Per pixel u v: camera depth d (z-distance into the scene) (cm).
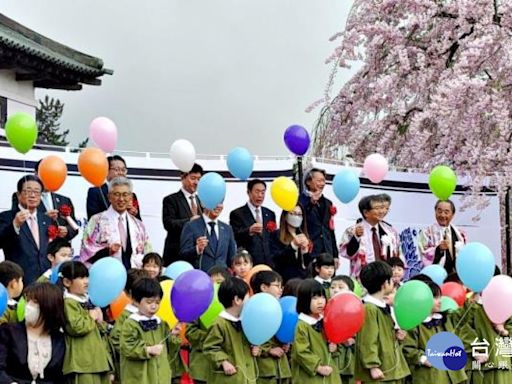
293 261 857
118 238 786
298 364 659
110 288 614
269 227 881
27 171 1091
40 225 779
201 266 819
